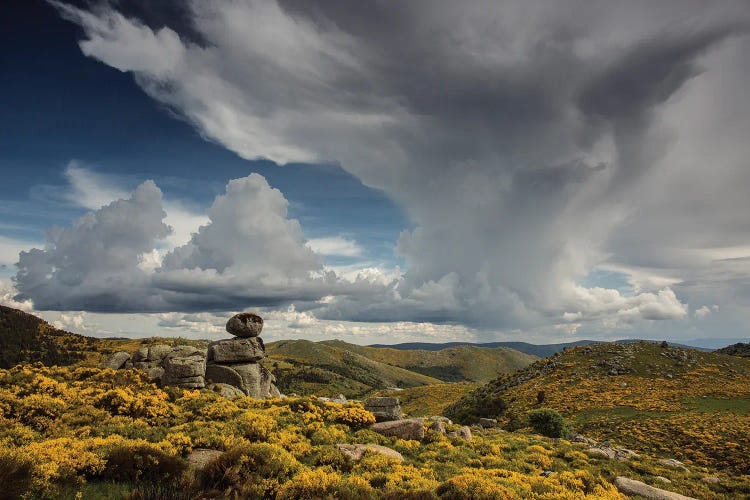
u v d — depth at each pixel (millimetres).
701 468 37375
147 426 21938
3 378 26906
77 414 21953
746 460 42750
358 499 15000
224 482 15102
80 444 15148
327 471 18641
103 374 34750
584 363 105375
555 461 30047
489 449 29984
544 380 100250
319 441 23766
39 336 163625
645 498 22859
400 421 29812
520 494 18266
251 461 16438
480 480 17562
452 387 151000
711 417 59000
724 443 47719
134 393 28125
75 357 153125
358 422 29422
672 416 62344
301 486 15109
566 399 82938
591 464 31297
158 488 13461
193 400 28922
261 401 32375
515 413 82688
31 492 11562
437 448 27156
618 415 67688
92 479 13648
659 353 105188
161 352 42125
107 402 24594
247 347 44219
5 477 11281
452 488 16859
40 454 13523
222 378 41594
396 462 21531
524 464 27219
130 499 12469
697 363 96312
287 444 21500
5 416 19312
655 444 51250
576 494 19406
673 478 30766
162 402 26531
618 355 106500
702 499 26562
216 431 21312
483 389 118750
